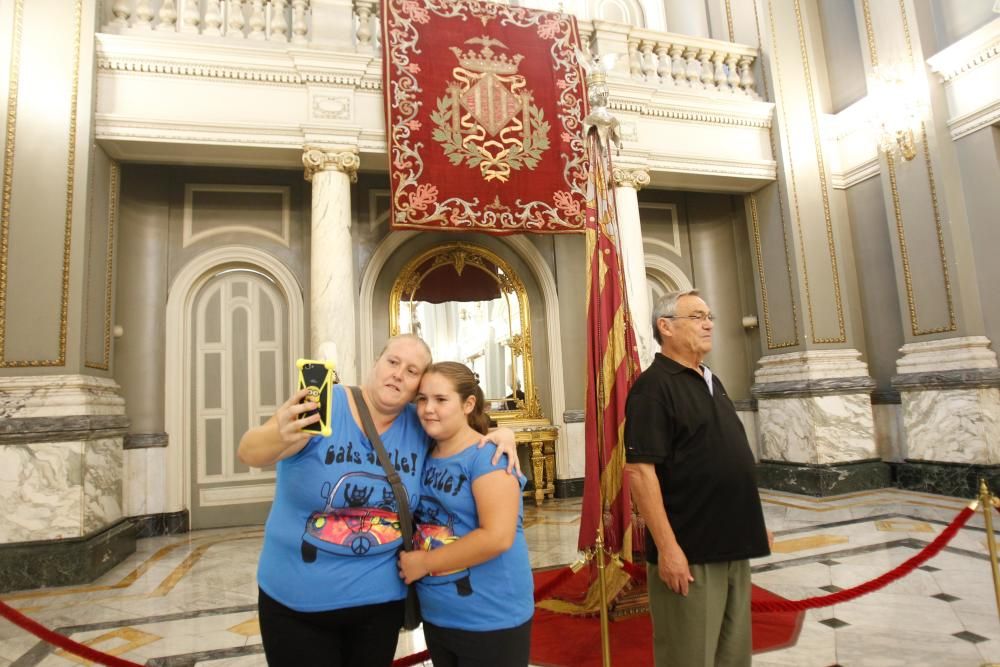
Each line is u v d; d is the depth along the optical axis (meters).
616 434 3.28
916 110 6.66
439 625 1.61
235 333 6.55
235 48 5.51
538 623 3.24
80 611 3.66
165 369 6.17
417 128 5.75
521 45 6.25
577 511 6.25
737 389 7.96
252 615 3.53
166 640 3.16
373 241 6.88
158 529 5.91
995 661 2.60
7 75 4.81
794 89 7.44
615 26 6.80
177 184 6.48
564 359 7.31
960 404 6.07
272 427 1.52
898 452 7.03
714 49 7.34
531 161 6.03
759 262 7.57
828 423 6.69
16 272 4.62
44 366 4.60
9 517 4.25
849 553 4.32
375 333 6.89
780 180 7.26
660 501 1.91
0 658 2.96
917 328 6.66
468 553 1.52
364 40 5.98
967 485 5.92
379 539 1.59
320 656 1.60
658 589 1.99
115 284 5.71
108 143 5.25
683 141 6.93
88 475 4.51
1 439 4.27
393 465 1.65
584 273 7.53
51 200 4.78
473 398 1.71
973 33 6.14
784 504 6.21
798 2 7.77
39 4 4.98
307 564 1.57
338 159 5.64
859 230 7.57
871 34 7.19
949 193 6.38
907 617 3.12
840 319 7.12
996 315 6.09
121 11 5.47
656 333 2.16
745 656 2.00
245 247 6.53
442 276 7.23
